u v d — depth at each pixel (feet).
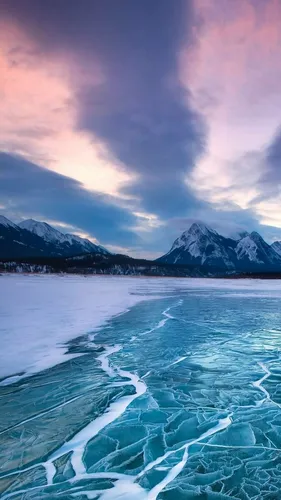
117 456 13.82
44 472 12.68
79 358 27.07
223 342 34.27
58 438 15.07
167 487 11.93
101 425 16.39
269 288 138.21
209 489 11.87
